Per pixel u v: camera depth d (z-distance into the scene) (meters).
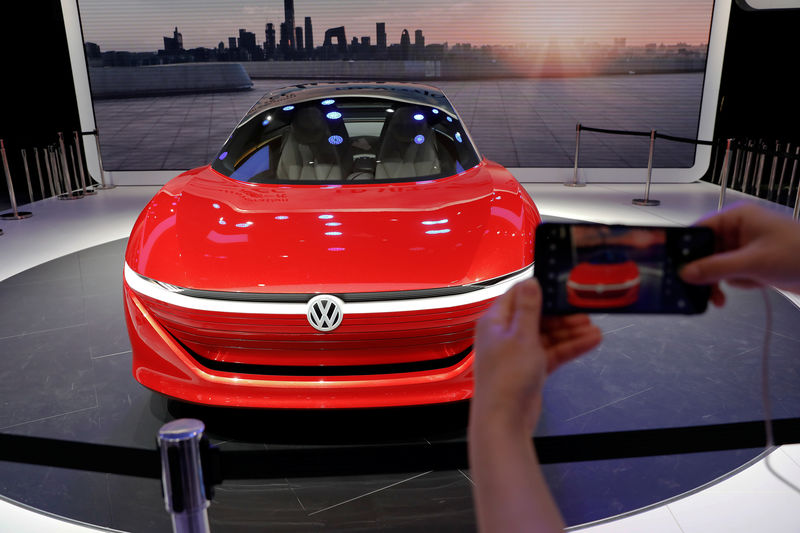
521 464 0.28
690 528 1.70
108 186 7.44
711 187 7.16
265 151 2.77
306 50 7.60
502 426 0.30
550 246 0.56
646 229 0.53
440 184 2.52
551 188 7.17
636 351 2.84
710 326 3.11
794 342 2.91
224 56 7.53
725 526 1.71
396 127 2.79
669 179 7.47
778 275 0.39
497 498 0.27
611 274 0.53
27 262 4.36
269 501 1.84
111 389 2.52
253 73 7.62
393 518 1.76
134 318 2.01
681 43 7.22
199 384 1.94
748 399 2.39
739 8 6.85
